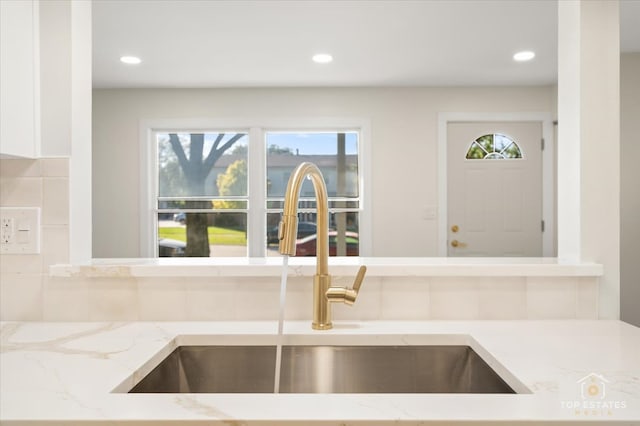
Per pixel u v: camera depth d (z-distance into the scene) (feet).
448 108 12.99
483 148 13.15
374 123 13.05
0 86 2.93
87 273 3.17
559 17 3.60
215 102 13.14
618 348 2.54
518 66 11.16
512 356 2.40
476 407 1.76
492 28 8.77
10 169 3.28
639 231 11.38
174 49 9.81
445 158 13.03
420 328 3.02
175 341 2.84
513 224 13.14
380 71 11.51
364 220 13.11
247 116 13.14
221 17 8.19
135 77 11.96
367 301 3.26
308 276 3.22
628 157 11.38
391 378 2.89
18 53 3.09
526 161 13.07
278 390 2.62
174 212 13.55
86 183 3.53
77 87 3.40
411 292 3.26
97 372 2.18
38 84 3.30
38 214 3.27
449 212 13.19
